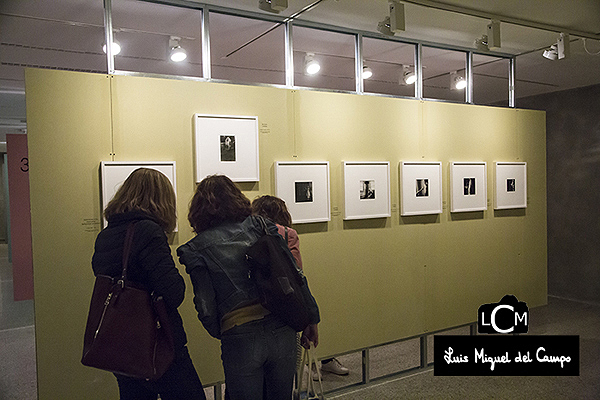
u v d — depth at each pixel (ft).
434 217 15.08
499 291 16.66
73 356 10.05
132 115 10.57
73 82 10.00
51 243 9.84
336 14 12.73
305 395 11.96
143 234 7.17
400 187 14.30
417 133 14.73
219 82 11.68
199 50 15.01
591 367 14.26
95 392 10.28
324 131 13.05
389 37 14.71
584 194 22.30
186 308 11.08
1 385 13.48
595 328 18.04
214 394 11.65
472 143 15.97
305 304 7.79
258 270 7.41
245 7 12.06
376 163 13.74
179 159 11.06
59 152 9.89
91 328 6.95
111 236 7.31
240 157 11.59
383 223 14.08
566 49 14.52
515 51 16.83
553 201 23.72
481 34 14.80
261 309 7.39
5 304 24.27
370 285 13.80
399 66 17.76
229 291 7.34
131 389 7.52
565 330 17.79
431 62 17.51
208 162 11.19
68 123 9.96
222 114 11.57
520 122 17.22
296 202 12.41
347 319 13.38
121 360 6.80
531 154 17.54
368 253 13.78
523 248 17.28
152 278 7.09
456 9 12.55
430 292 14.98
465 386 13.07
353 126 13.53
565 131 23.03
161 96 10.87
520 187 17.04
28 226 18.49
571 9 12.92
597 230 21.81
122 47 14.61
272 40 14.29
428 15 12.99
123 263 7.05
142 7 11.59
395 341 14.23
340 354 13.25
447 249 15.37
